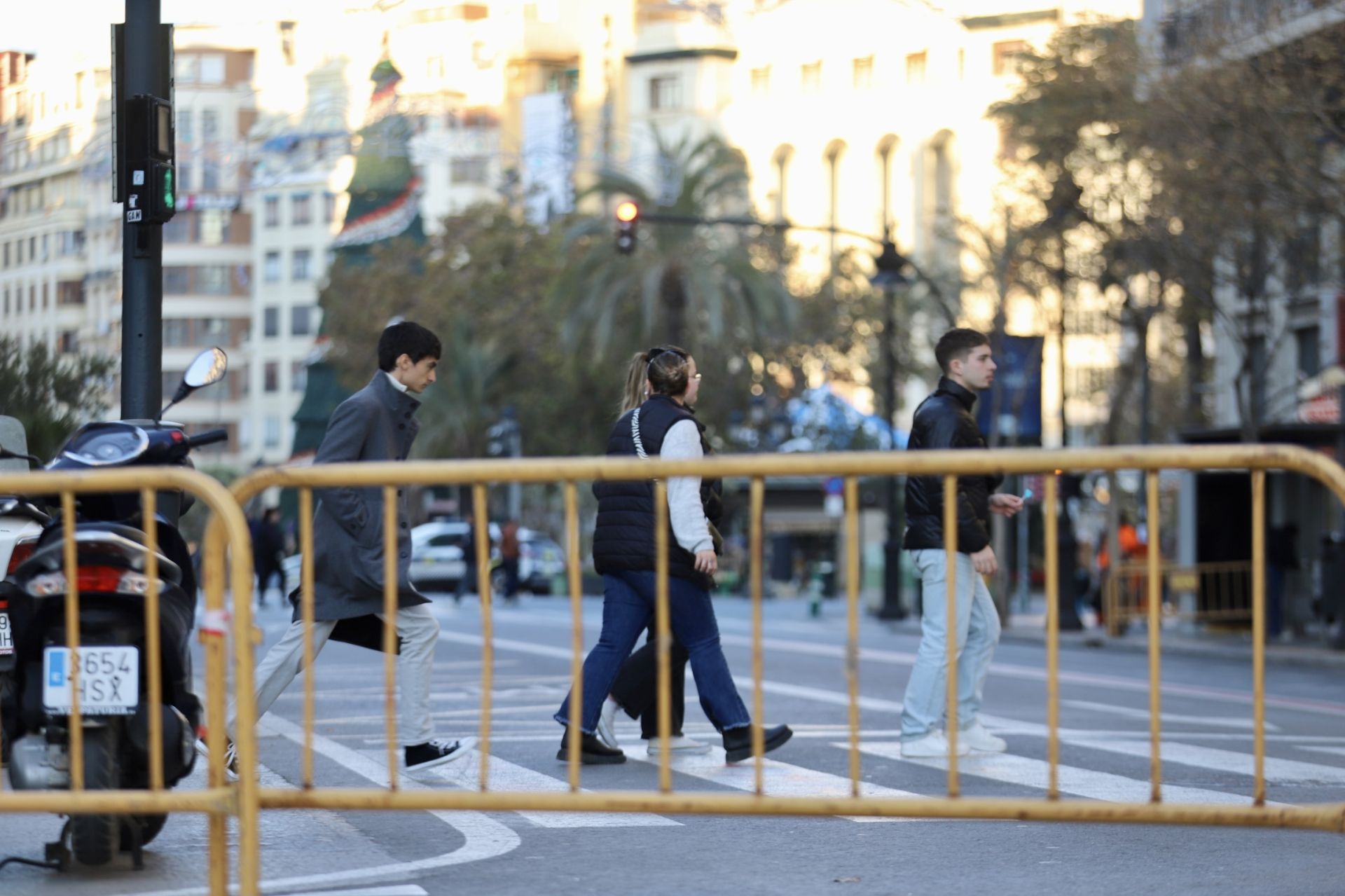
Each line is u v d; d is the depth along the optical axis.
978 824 10.36
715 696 12.44
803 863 9.10
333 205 144.75
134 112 13.88
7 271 30.11
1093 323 58.66
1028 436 45.00
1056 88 43.12
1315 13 33.06
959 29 127.62
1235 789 11.70
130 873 8.77
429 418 84.56
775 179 134.88
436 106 49.50
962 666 13.25
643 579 12.30
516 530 58.16
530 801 7.82
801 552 82.12
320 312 145.12
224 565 7.84
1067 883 8.61
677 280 58.88
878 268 43.44
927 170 129.12
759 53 134.62
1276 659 31.42
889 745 13.89
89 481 8.03
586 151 61.91
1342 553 33.19
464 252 89.44
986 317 68.12
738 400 73.44
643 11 131.00
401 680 11.26
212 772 7.75
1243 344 37.94
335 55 47.16
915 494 13.02
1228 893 8.38
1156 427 83.25
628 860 9.15
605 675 12.48
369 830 10.05
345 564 10.89
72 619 8.21
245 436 147.50
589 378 79.00
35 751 8.54
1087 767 12.77
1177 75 36.00
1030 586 62.62
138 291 13.91
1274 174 33.91
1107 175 43.31
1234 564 37.53
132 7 13.98
